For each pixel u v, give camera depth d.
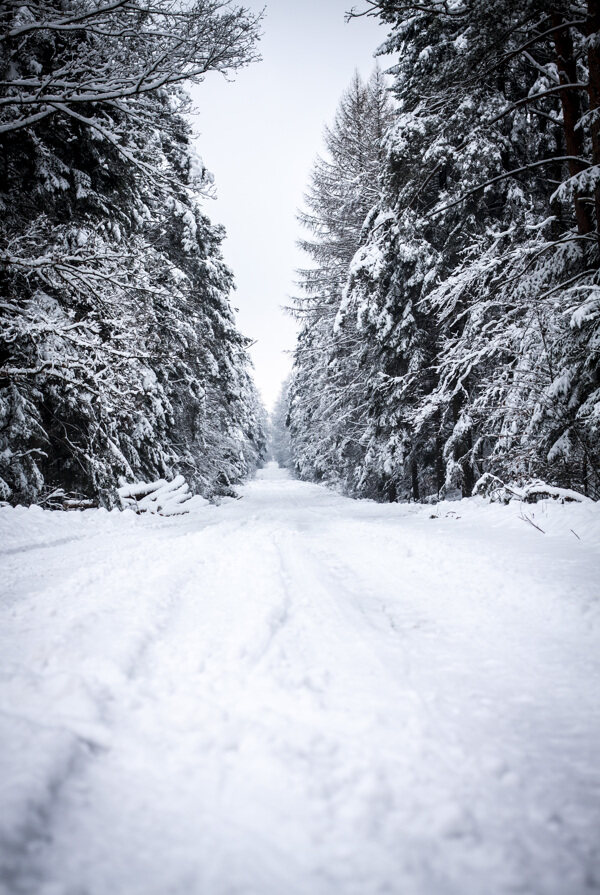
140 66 8.81
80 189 10.41
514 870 1.04
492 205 13.46
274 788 1.28
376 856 1.06
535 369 9.07
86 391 9.73
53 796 1.21
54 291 10.41
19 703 1.67
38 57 9.30
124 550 5.23
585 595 3.12
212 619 2.64
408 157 10.77
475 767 1.41
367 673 2.05
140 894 0.93
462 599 3.27
